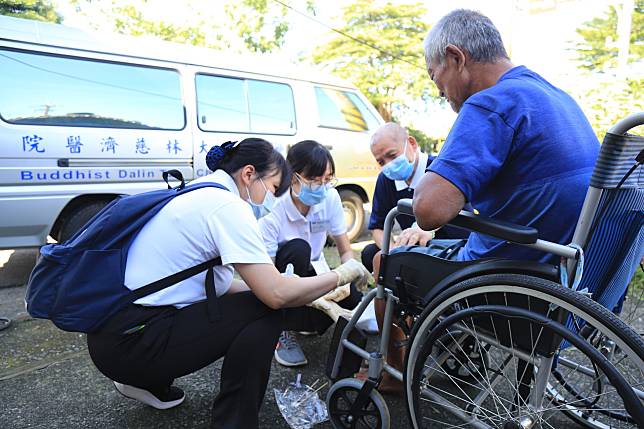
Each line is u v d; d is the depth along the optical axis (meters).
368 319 1.77
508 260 1.13
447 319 1.13
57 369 1.99
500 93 1.14
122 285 1.29
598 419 1.59
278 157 1.56
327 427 1.62
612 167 0.96
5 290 3.07
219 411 1.41
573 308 0.97
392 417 1.66
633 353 0.90
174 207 1.35
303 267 2.03
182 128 3.46
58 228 3.12
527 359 1.13
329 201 2.23
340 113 4.53
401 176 2.14
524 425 1.14
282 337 2.04
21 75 2.83
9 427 1.59
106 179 3.12
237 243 1.32
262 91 3.96
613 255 1.20
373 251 2.31
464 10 1.34
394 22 14.49
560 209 1.11
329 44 14.77
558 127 1.11
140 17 12.09
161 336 1.34
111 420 1.64
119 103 3.19
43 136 2.85
